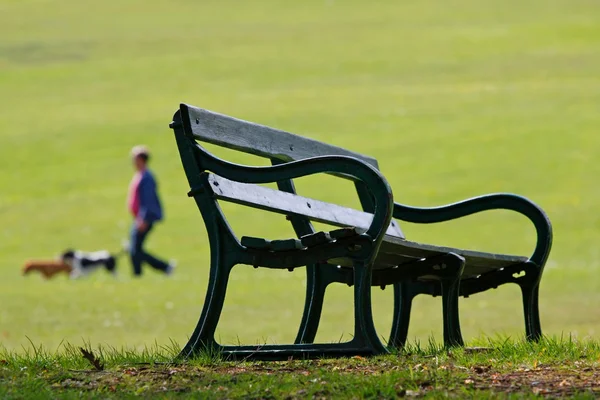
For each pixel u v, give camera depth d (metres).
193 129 16.27
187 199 85.12
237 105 116.06
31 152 100.44
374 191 15.25
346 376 14.13
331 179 88.00
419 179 85.12
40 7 188.88
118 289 55.59
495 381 14.16
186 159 16.30
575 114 104.69
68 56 151.38
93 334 41.12
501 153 91.81
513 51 141.00
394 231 20.53
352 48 148.25
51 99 125.62
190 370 15.09
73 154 99.62
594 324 40.31
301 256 15.65
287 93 122.38
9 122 113.38
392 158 91.88
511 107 109.44
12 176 92.88
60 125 110.94
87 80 136.00
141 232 63.09
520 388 13.68
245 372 14.83
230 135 17.28
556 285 52.09
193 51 151.25
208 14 180.00
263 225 74.88
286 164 15.70
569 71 127.12
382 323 42.47
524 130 99.31
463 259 17.52
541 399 12.85
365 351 15.61
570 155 90.06
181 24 172.25
